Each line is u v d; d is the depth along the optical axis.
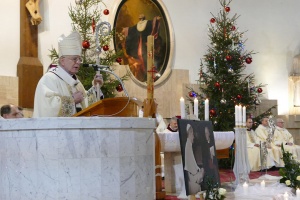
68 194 3.57
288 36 17.41
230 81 14.20
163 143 7.46
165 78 14.12
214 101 14.03
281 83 17.17
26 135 3.62
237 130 8.99
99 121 3.62
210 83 14.20
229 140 8.58
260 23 16.91
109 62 11.29
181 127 6.15
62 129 3.59
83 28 11.09
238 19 16.44
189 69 14.88
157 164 7.33
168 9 14.66
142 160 3.85
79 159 3.59
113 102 4.46
